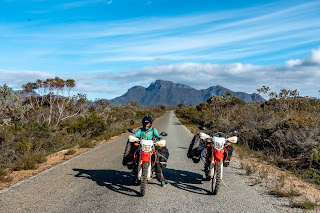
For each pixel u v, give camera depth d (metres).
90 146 11.99
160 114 72.06
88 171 6.92
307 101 20.28
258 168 7.55
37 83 16.38
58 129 13.77
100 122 16.34
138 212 4.06
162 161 5.45
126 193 5.03
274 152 10.05
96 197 4.76
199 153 6.16
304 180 6.41
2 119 12.27
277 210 4.19
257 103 28.48
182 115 58.34
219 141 5.13
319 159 7.39
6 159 7.92
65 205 4.32
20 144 8.79
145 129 5.57
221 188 5.47
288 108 17.86
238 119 16.98
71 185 5.54
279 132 10.41
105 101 29.81
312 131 9.30
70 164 7.88
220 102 32.12
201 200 4.67
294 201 4.60
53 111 17.62
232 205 4.42
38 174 6.53
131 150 5.54
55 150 10.93
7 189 5.20
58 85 16.88
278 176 6.65
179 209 4.21
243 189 5.39
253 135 11.77
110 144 12.96
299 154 9.25
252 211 4.14
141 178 4.83
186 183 5.84
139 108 72.94
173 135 17.11
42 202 4.45
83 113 20.52
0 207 4.21
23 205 4.30
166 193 5.06
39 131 11.03
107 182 5.82
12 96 13.20
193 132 19.39
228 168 7.50
